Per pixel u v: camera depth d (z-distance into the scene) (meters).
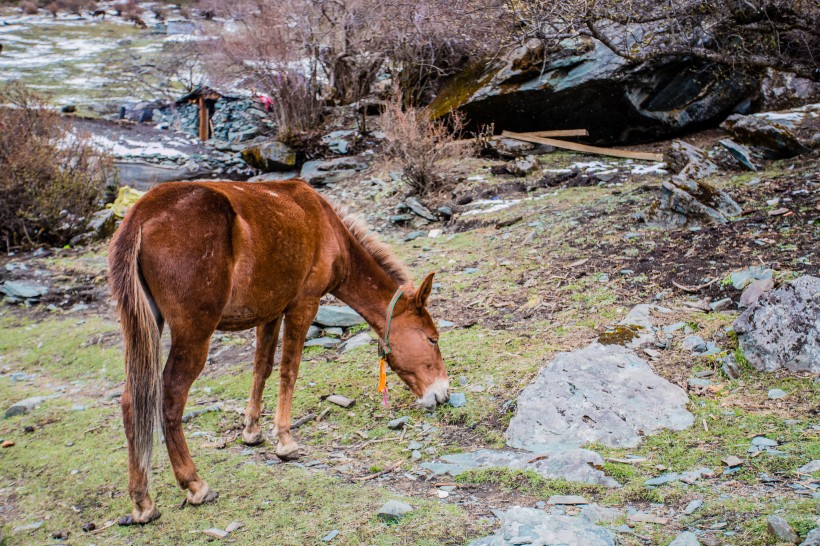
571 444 4.21
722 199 7.86
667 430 4.23
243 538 3.46
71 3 45.41
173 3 47.50
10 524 3.95
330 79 17.67
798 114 10.70
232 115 20.86
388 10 15.12
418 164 11.36
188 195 3.83
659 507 3.38
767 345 4.77
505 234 8.98
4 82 27.45
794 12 7.74
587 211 8.97
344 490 3.89
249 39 16.58
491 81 13.01
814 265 5.92
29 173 12.27
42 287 9.79
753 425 4.10
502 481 3.82
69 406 6.05
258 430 4.80
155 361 3.53
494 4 10.05
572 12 7.52
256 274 4.05
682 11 8.01
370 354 6.27
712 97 11.98
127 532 3.66
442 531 3.28
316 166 14.38
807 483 3.35
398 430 4.81
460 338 6.17
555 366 4.88
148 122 22.75
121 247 3.61
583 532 3.01
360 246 4.85
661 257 7.00
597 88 11.96
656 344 5.31
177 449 3.82
